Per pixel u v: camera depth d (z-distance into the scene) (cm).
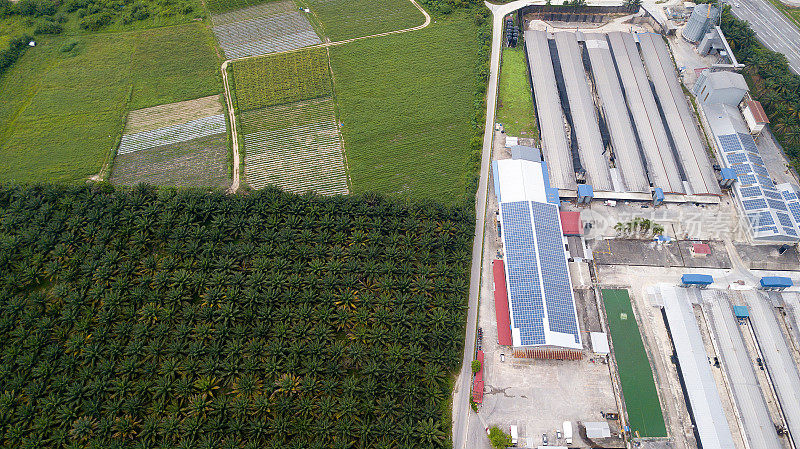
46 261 12544
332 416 9950
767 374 10856
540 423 10481
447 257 12519
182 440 9575
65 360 10644
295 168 15388
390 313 11331
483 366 11275
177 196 13688
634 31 19862
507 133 16012
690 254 13075
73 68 18500
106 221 13000
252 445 9356
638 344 11494
